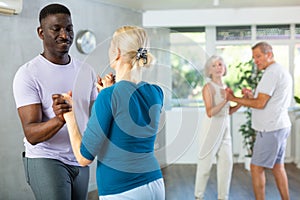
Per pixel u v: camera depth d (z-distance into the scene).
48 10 1.89
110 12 5.06
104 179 1.54
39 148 1.91
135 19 5.49
